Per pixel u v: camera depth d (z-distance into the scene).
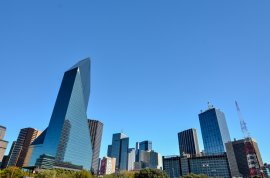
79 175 139.00
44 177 134.50
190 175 145.88
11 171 142.38
